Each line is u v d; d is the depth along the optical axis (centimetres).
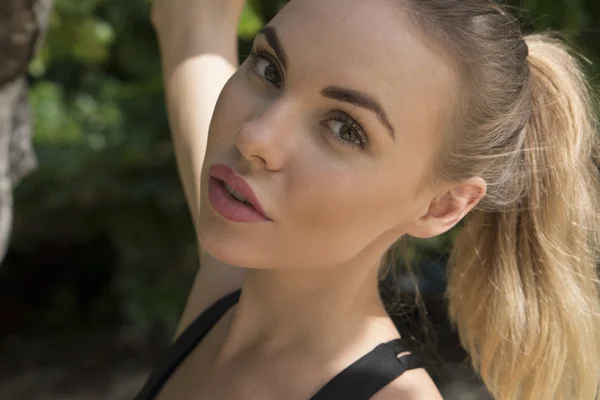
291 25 63
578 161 76
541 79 75
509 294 76
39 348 260
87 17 195
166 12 89
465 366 84
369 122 62
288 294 70
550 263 75
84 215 237
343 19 62
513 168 73
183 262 234
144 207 233
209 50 86
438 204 69
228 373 72
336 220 63
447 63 64
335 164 62
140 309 230
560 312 75
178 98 85
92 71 244
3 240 108
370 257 69
